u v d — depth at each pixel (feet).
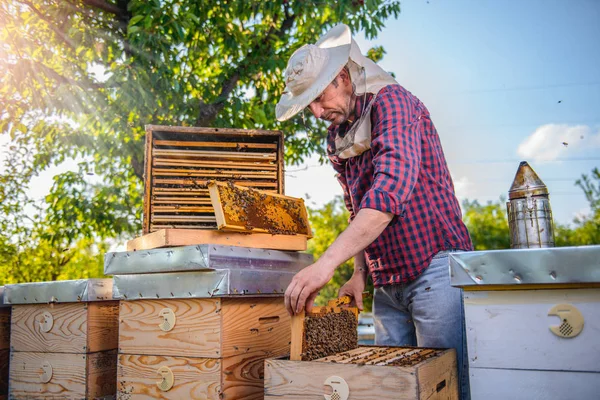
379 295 7.97
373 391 4.89
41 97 16.93
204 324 6.41
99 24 16.99
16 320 8.51
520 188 6.61
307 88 6.81
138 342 6.92
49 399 7.95
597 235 60.54
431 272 7.13
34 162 20.77
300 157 19.90
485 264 5.07
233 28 17.30
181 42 15.57
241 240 7.13
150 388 6.74
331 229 56.24
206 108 16.63
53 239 20.70
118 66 14.82
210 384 6.29
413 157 6.18
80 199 20.66
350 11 16.56
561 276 4.73
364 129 6.84
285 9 18.26
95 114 16.57
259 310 7.09
